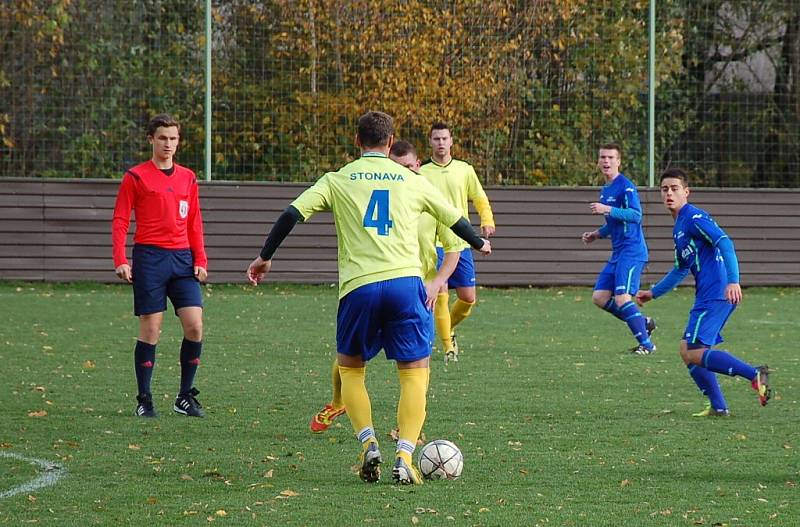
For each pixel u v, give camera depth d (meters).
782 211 56.91
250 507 15.84
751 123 57.66
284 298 48.72
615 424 22.88
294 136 53.31
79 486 17.09
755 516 15.62
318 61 52.94
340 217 17.48
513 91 54.31
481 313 44.66
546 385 27.84
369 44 52.78
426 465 17.84
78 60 51.91
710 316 23.81
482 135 54.25
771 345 36.28
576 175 55.44
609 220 35.28
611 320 42.88
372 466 17.22
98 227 52.00
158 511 15.60
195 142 52.88
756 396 26.70
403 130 53.50
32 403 24.69
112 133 52.59
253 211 52.97
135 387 27.08
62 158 52.38
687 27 56.75
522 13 53.91
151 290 23.48
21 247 51.44
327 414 21.47
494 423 22.88
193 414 23.48
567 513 15.66
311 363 31.23
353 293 17.25
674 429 22.38
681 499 16.61
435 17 53.12
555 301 49.56
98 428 21.94
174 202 23.75
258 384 27.69
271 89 52.94
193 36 52.44
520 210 54.78
